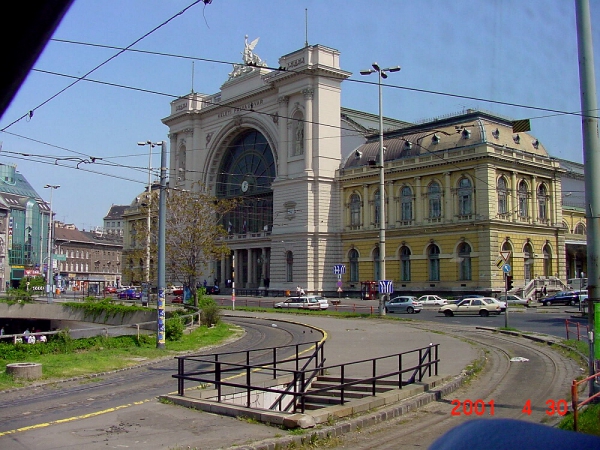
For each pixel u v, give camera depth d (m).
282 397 17.86
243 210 91.69
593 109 14.63
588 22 14.74
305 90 78.56
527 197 69.25
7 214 114.88
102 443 12.21
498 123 70.69
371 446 12.38
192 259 56.25
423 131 74.38
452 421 14.44
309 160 78.44
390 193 73.69
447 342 29.59
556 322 41.50
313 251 77.75
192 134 98.31
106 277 155.75
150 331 41.41
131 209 117.69
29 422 14.52
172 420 14.15
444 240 68.00
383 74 45.19
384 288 46.53
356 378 19.22
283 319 47.03
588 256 14.62
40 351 26.88
